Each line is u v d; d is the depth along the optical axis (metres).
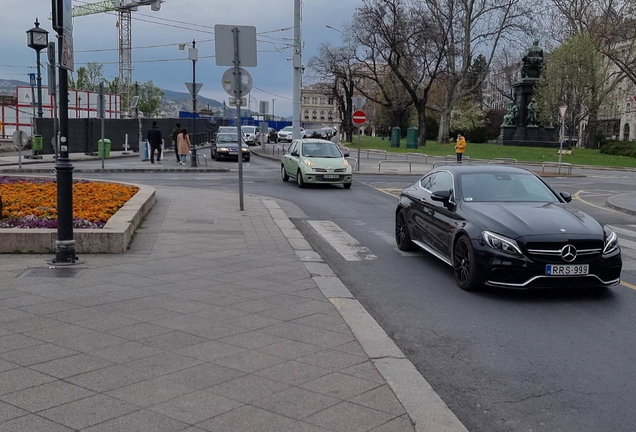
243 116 97.75
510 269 7.32
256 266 8.61
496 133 98.81
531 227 7.48
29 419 3.92
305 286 7.57
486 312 6.97
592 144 57.78
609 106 53.16
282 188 21.27
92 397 4.27
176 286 7.39
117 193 13.39
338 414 4.11
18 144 25.03
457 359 5.48
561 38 54.28
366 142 68.38
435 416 4.12
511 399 4.65
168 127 47.44
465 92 58.22
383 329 6.20
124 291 7.09
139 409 4.11
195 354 5.16
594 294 7.79
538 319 6.72
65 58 7.92
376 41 53.38
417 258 10.01
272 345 5.43
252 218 12.93
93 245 9.02
